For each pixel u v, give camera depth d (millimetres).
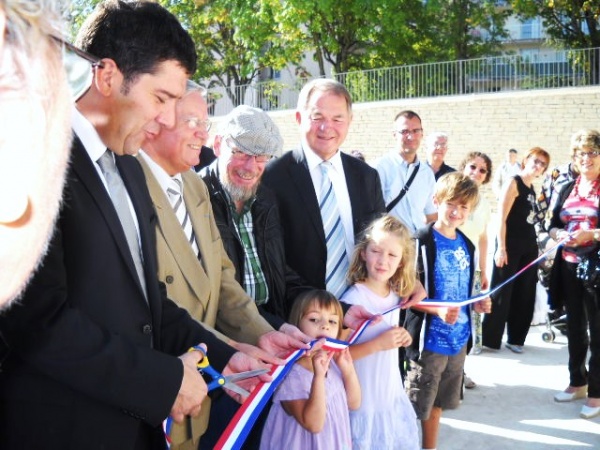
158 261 2270
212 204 2828
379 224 3326
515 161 12422
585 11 21672
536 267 5980
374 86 20766
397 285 3387
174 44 1773
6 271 940
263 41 22516
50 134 935
